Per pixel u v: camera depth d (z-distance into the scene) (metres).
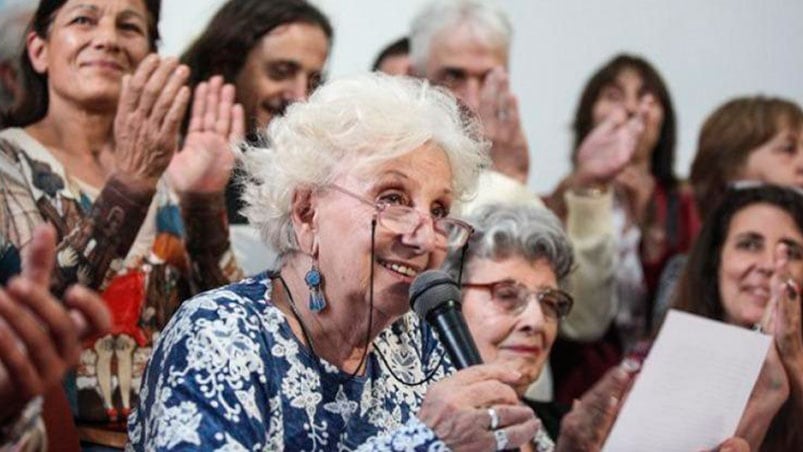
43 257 1.81
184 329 2.39
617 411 3.23
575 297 4.24
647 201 4.43
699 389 3.07
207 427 2.29
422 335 2.69
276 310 2.47
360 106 2.47
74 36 3.53
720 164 4.54
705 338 3.10
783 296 3.72
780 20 4.72
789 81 4.71
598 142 4.42
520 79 4.39
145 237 3.47
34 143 3.45
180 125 3.49
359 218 2.43
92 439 3.32
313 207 2.49
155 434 2.34
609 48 4.50
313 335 2.49
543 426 3.74
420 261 2.44
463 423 2.25
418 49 4.16
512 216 3.52
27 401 1.85
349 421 2.47
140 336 3.40
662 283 4.36
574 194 4.37
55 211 3.41
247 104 3.80
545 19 4.41
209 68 3.76
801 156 4.61
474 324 3.46
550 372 4.19
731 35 4.66
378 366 2.57
